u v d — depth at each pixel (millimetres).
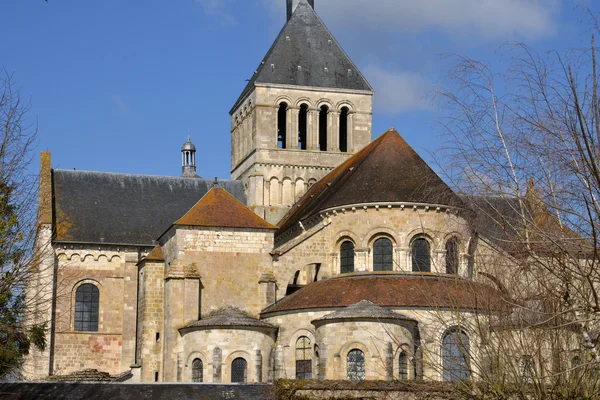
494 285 47625
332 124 105938
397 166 80875
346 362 68562
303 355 73188
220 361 73688
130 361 91562
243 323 74125
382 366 67375
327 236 80500
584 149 35875
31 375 87312
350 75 107625
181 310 78938
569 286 40469
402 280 73562
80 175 102250
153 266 86000
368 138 106375
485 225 43812
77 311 92938
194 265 80375
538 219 39375
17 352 54188
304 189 104375
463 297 54469
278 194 103875
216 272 80625
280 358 73875
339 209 79250
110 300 93875
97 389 60719
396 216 77250
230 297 80438
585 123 35281
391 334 65250
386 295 71438
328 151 105438
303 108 106750
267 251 81875
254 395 61188
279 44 107750
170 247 84062
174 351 78000
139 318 89438
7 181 49562
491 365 45938
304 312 73250
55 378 83562
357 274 77125
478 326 46062
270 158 104000
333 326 69562
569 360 44312
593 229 34094
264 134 104250
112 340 92938
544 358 44281
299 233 86750
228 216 82250
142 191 103375
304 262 80875
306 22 109750
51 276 88000
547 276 42531
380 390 59594
